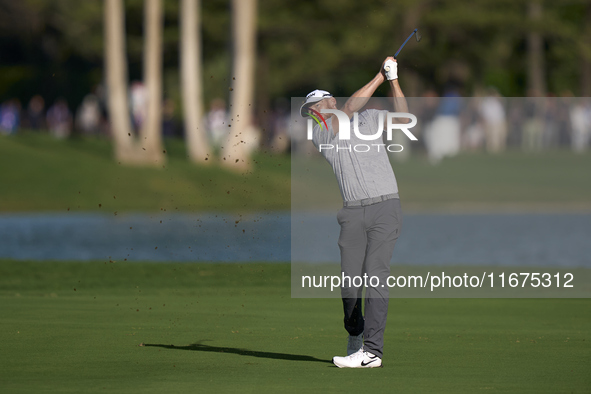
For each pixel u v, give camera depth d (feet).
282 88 574.15
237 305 123.24
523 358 84.12
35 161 378.12
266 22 543.80
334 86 590.55
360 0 542.98
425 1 551.18
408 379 74.02
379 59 554.87
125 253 207.21
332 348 89.71
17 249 215.51
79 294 133.39
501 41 592.60
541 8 585.22
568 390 69.77
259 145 451.12
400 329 103.55
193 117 425.69
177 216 319.06
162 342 92.17
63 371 76.54
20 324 103.24
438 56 575.79
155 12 419.33
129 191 357.82
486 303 128.98
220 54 610.65
